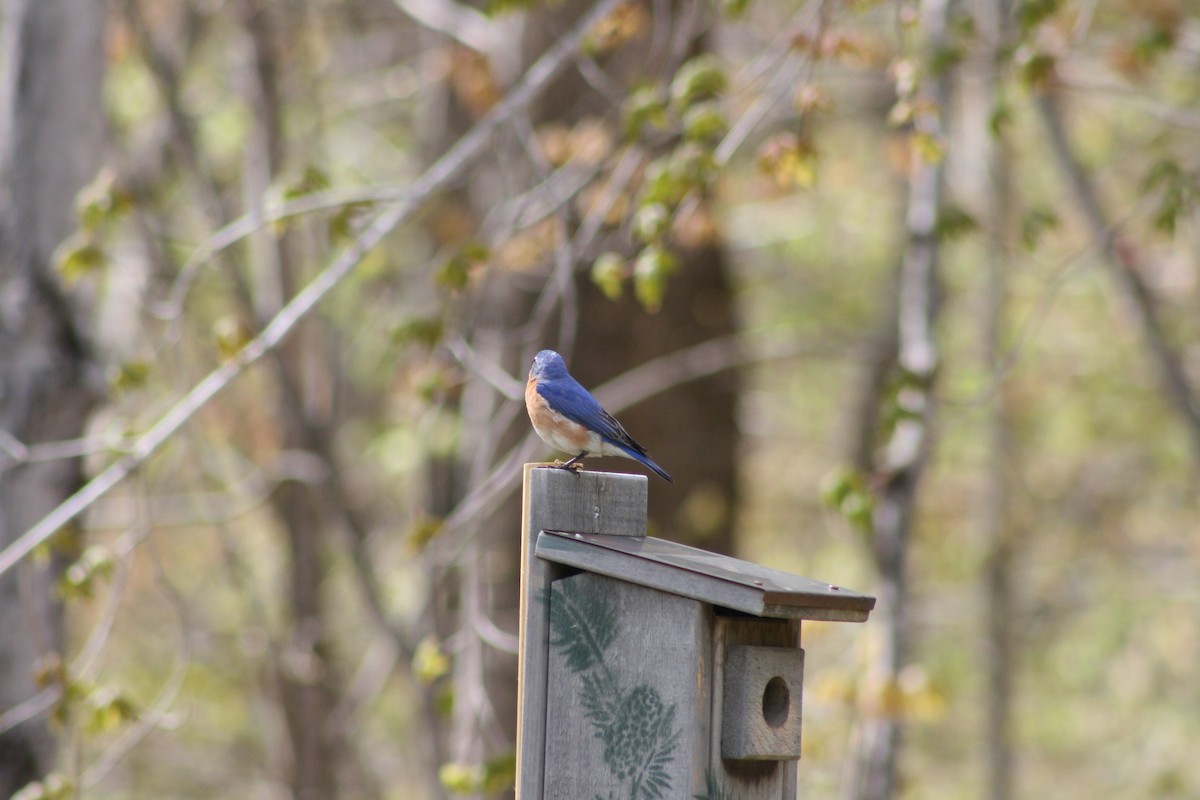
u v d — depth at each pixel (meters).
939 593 26.70
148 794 27.11
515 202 11.49
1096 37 14.80
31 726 11.88
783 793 6.43
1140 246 15.28
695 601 6.24
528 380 7.89
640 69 13.09
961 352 24.36
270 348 10.19
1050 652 26.50
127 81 19.55
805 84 10.33
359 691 21.70
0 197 12.01
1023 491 24.25
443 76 14.64
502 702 12.98
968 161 19.34
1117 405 23.70
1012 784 24.53
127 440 10.55
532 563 6.79
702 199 11.49
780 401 26.19
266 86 18.22
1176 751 23.81
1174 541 25.06
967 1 13.56
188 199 21.03
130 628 23.66
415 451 16.58
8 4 12.29
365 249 10.32
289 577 20.06
